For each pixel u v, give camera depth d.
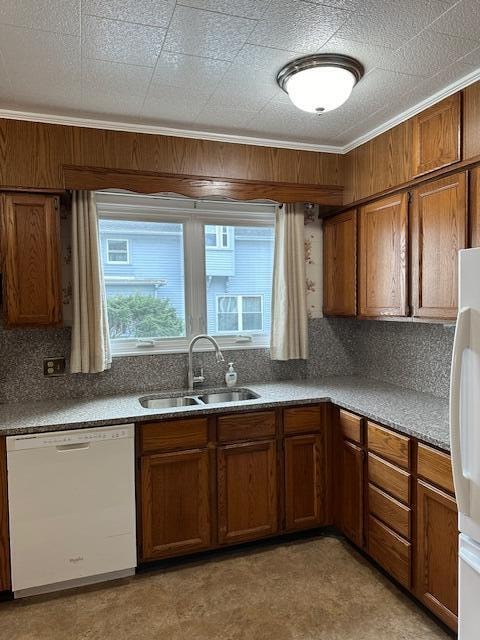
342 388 2.96
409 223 2.41
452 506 1.84
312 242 3.29
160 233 3.02
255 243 3.24
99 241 2.71
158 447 2.40
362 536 2.47
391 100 2.27
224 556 2.60
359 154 2.82
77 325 2.62
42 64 1.91
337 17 1.61
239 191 2.76
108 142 2.50
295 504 2.70
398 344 3.02
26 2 1.51
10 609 2.17
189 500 2.48
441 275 2.19
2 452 2.15
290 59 1.90
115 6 1.54
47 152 2.40
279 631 2.00
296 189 2.88
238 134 2.71
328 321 3.35
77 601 2.22
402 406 2.48
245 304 3.24
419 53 1.85
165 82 2.08
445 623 1.91
